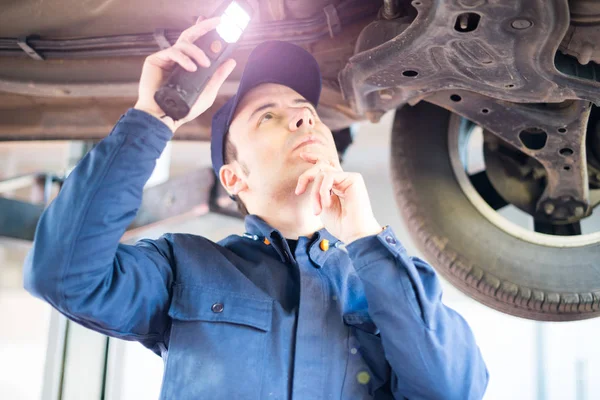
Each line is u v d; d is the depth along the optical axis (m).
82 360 2.76
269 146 1.18
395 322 0.97
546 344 5.04
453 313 1.08
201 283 1.05
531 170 1.65
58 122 1.94
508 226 1.57
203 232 4.31
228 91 1.58
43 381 2.74
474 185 1.74
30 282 0.94
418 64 1.18
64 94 1.66
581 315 1.48
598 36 1.10
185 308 1.02
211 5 1.41
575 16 1.08
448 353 0.98
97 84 1.60
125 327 1.02
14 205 2.39
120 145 0.98
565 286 1.47
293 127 1.18
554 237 1.54
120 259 1.02
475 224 1.57
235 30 0.98
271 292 1.06
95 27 1.53
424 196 1.62
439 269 1.59
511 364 5.02
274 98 1.25
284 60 1.33
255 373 0.97
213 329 1.00
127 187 0.97
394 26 1.21
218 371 0.97
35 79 1.62
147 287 1.04
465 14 1.04
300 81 1.35
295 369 0.98
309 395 0.97
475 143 4.46
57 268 0.92
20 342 5.59
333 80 1.49
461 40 1.09
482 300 1.54
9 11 1.51
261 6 1.40
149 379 4.70
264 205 1.18
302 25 1.41
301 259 1.09
